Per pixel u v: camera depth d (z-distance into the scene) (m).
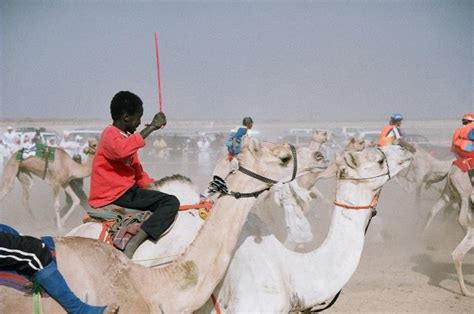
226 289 5.36
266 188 5.02
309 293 5.59
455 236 13.90
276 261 5.47
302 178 11.66
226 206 4.86
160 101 5.84
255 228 5.55
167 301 4.50
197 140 27.75
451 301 9.02
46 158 15.45
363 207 5.88
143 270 4.49
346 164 5.90
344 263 5.71
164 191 5.86
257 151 4.96
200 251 4.75
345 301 8.97
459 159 12.25
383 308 8.64
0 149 30.16
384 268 11.09
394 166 5.98
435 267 11.18
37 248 3.96
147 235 5.39
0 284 3.91
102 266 4.30
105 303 4.18
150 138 27.83
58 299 3.99
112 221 5.43
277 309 5.29
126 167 5.71
